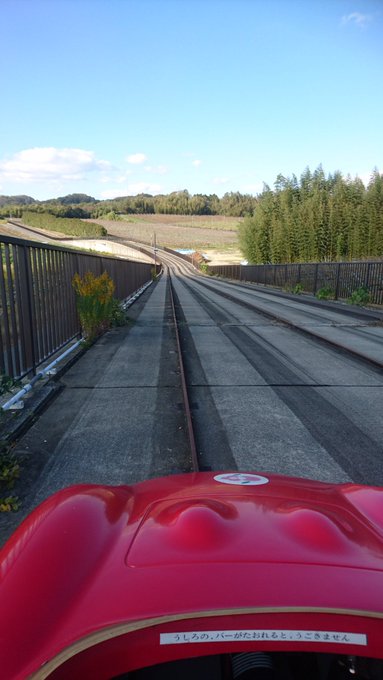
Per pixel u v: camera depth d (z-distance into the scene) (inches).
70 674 40.3
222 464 169.8
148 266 1985.7
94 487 75.9
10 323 235.6
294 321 609.0
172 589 44.4
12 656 40.9
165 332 515.5
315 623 42.2
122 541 56.1
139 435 199.0
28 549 55.1
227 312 763.4
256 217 2460.6
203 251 6063.0
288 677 52.4
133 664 41.3
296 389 277.6
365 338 470.3
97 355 379.2
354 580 46.2
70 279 387.5
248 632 41.8
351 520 63.7
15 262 244.8
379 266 806.5
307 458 175.9
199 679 47.5
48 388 265.9
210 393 267.0
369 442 193.5
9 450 178.2
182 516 57.5
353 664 51.0
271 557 48.9
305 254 1861.5
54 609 44.7
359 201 1777.8
